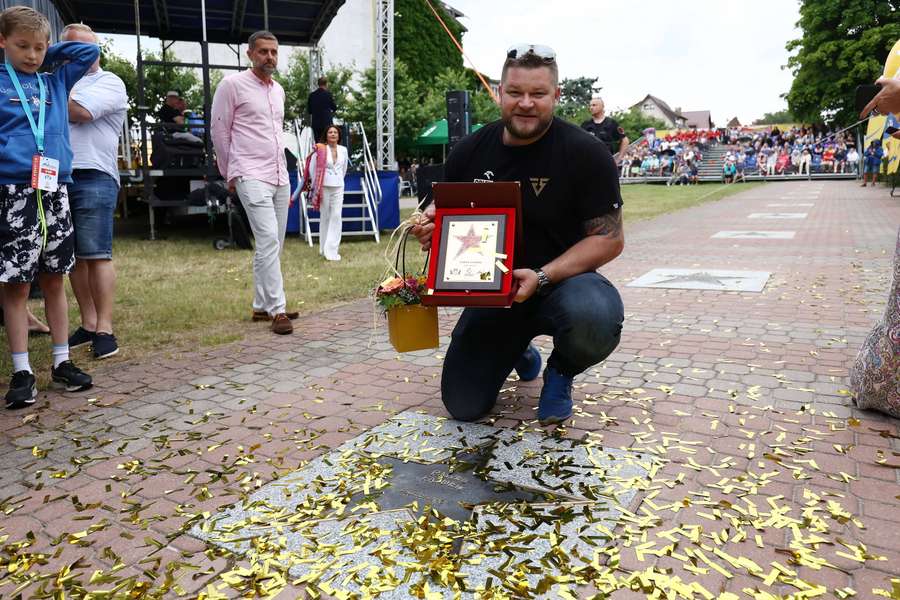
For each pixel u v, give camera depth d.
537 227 3.00
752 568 1.95
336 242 8.92
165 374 4.04
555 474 2.57
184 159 10.88
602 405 3.32
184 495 2.53
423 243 3.00
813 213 14.81
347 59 36.72
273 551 2.12
